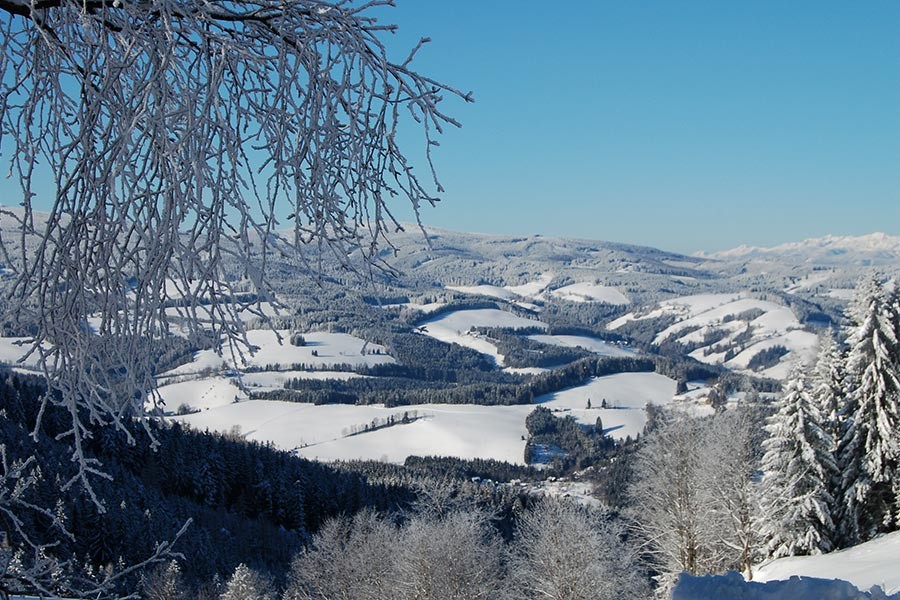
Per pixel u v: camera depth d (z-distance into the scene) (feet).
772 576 62.18
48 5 6.17
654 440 82.43
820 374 74.08
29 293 5.66
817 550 67.51
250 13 6.17
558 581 69.87
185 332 5.54
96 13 5.99
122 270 5.65
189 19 5.35
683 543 78.13
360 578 79.82
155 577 78.13
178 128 5.65
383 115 6.28
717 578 14.34
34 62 5.98
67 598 8.32
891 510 67.36
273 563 142.61
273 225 5.72
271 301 5.48
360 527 87.10
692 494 78.28
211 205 5.38
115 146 5.45
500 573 81.71
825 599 13.30
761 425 80.59
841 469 69.51
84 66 5.62
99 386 6.01
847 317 74.23
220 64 5.32
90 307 6.00
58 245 5.57
